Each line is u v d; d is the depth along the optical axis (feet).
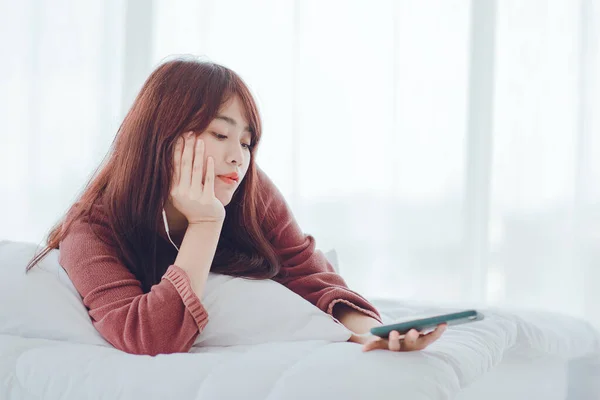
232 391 2.90
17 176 9.06
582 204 7.68
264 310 3.84
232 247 4.34
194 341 3.63
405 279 8.22
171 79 3.93
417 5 8.28
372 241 8.33
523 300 7.85
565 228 7.80
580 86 7.77
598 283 7.59
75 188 9.02
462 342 3.74
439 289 8.14
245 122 3.96
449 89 8.18
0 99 9.11
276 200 4.67
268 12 8.71
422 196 8.20
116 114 9.05
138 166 3.95
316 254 4.65
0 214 9.05
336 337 3.76
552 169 7.86
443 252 8.13
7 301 3.77
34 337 3.71
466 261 8.05
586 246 7.65
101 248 3.96
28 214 9.03
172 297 3.57
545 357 5.27
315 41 8.52
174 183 3.87
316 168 8.47
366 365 2.95
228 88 3.91
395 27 8.30
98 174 4.24
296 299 3.96
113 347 3.68
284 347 3.41
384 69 8.37
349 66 8.43
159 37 9.04
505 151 7.98
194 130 3.81
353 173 8.39
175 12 9.02
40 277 3.92
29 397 3.22
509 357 4.76
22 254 4.13
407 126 8.27
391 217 8.27
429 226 8.18
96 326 3.72
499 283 7.93
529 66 7.97
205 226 3.76
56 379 3.21
